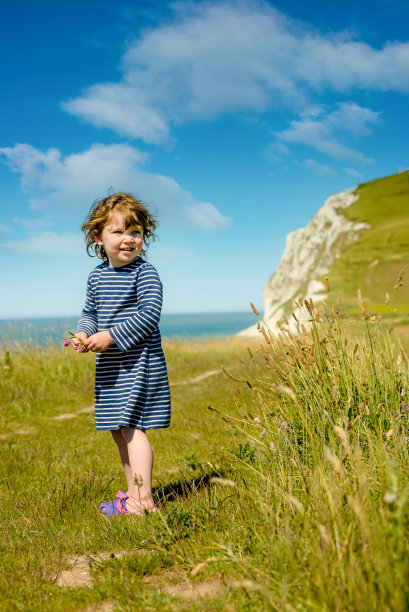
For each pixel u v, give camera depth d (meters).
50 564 2.38
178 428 6.31
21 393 9.47
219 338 21.58
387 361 3.33
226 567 2.08
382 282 38.88
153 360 3.14
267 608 1.64
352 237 63.19
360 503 1.90
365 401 2.93
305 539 1.99
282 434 2.91
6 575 2.21
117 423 3.05
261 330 3.35
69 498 3.40
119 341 3.03
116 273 3.34
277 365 3.36
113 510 3.01
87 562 2.40
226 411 6.75
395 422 2.74
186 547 2.34
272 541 2.04
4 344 11.63
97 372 3.20
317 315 3.35
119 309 3.27
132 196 3.42
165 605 1.82
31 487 3.99
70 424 7.51
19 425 7.51
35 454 5.32
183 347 19.30
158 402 3.11
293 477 2.63
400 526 1.47
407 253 44.78
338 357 3.28
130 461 3.00
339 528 1.86
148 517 2.73
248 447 3.52
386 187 69.38
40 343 12.02
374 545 1.60
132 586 1.99
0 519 3.15
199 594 1.85
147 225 3.46
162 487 3.58
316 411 2.91
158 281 3.27
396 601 1.40
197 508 2.73
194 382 11.77
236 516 2.56
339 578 1.64
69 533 2.81
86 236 3.53
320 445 2.64
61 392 9.88
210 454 4.57
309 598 1.61
